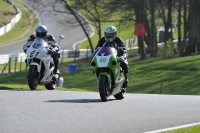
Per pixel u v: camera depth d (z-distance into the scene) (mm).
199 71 164000
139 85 150375
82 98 52281
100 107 44531
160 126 36719
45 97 50750
